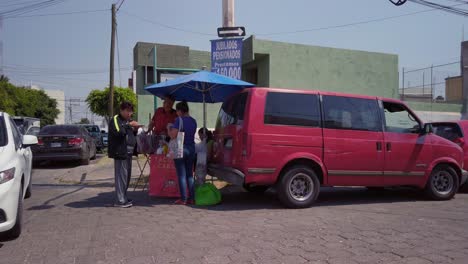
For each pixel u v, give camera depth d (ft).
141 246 15.62
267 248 15.46
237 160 22.45
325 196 27.86
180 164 24.18
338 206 23.95
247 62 64.34
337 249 15.42
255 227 18.56
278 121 22.53
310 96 23.48
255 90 22.48
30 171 25.72
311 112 23.29
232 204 24.38
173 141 23.43
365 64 69.10
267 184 22.86
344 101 24.23
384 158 24.64
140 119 69.67
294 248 15.48
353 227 18.67
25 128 63.72
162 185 25.93
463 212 22.35
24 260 14.10
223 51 31.53
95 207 23.24
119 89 109.09
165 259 14.20
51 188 31.40
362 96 24.84
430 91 89.92
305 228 18.43
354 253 14.98
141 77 85.56
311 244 16.01
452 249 15.56
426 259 14.42
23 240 16.42
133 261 13.99
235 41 31.19
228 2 31.99
